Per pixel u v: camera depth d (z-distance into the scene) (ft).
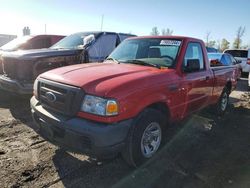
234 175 11.69
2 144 13.61
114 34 26.63
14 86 19.45
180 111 13.96
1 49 28.17
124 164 12.10
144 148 11.71
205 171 11.91
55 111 10.95
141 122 11.02
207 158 13.23
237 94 33.58
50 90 11.15
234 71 22.44
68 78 10.98
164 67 13.46
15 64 19.80
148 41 15.44
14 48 28.09
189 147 14.48
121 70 12.19
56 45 25.23
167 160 12.74
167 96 12.36
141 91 10.82
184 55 14.12
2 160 11.92
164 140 13.37
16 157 12.27
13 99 22.53
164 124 12.75
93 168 11.69
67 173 11.19
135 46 15.62
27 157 12.34
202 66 16.48
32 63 19.45
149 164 12.17
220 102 20.70
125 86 10.43
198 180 11.12
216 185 10.83
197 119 19.89
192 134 16.53
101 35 25.29
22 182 10.35
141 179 11.01
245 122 19.89
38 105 11.94
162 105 12.58
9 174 10.82
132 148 10.87
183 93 13.73
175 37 14.88
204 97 16.76
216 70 18.38
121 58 15.30
